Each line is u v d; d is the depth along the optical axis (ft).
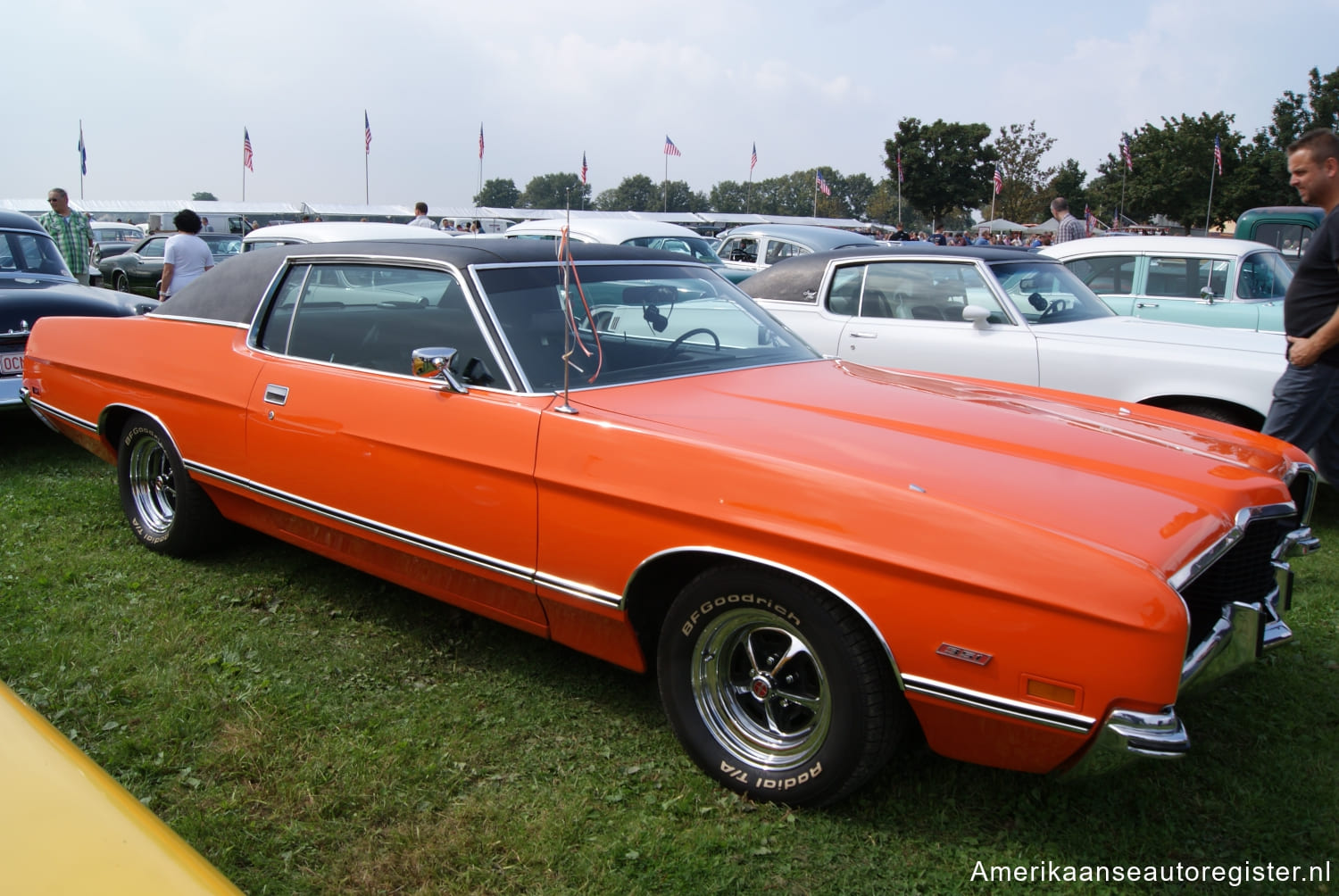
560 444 9.00
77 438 15.15
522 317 10.20
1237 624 7.75
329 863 7.68
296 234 33.04
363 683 10.52
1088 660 6.64
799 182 402.11
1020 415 9.75
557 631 9.61
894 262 20.61
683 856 7.74
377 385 10.57
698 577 8.38
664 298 11.76
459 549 9.86
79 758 4.61
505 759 9.12
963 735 7.41
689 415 9.12
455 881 7.48
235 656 11.02
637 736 9.52
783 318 21.77
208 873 3.99
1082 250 29.60
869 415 9.33
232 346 12.41
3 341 19.42
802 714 8.59
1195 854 7.84
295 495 11.46
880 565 7.25
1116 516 7.27
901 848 7.90
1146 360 17.46
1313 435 13.53
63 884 3.77
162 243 59.72
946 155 156.25
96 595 12.73
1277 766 9.05
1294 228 43.47
